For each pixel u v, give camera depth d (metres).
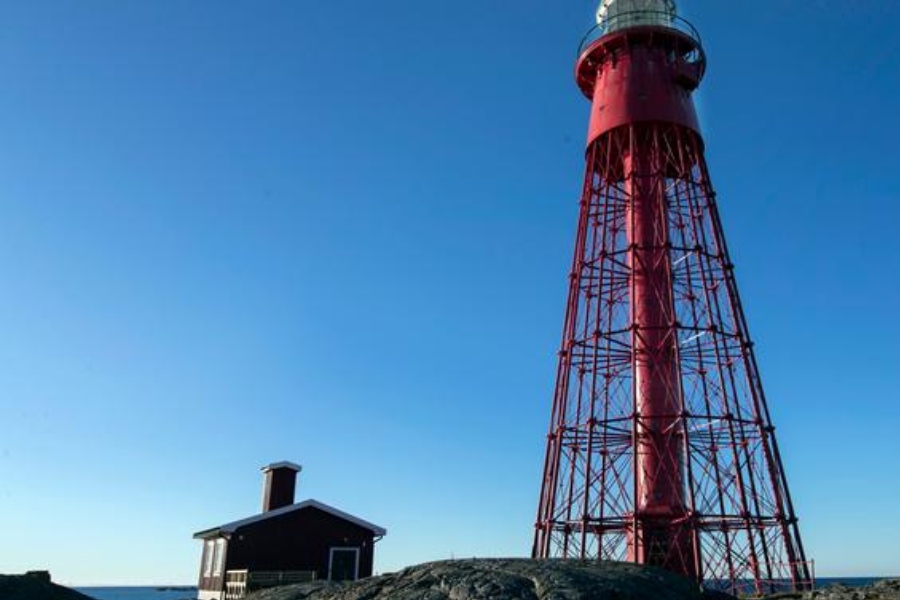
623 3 36.00
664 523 27.67
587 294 32.78
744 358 30.61
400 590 13.38
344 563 37.41
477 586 12.71
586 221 34.09
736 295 31.89
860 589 21.36
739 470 28.50
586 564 14.16
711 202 33.19
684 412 28.14
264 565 35.97
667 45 34.97
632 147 32.81
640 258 31.44
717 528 27.70
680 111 33.44
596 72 36.66
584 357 31.98
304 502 37.28
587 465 29.38
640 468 28.84
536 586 12.59
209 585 38.56
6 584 21.31
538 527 30.53
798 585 26.94
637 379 30.05
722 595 14.88
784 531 28.39
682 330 30.12
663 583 13.56
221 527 35.75
